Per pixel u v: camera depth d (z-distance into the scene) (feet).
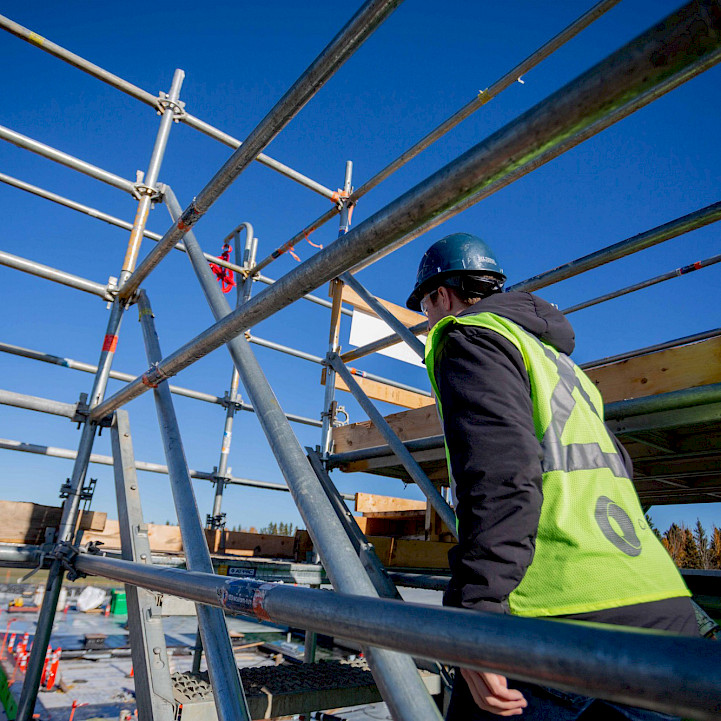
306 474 3.95
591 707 3.19
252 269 16.10
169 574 4.44
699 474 9.22
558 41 7.34
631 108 5.06
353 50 4.54
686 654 1.40
